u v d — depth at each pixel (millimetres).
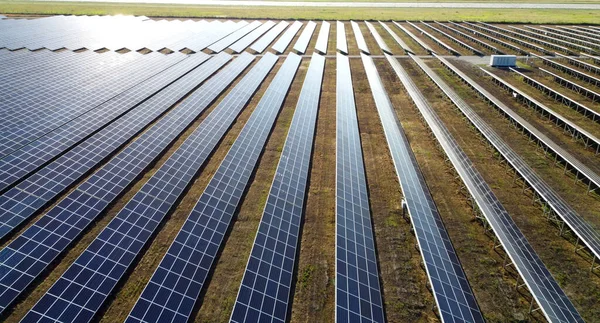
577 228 27562
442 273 23578
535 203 32500
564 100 55062
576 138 43750
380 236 28469
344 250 24938
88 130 40281
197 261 24047
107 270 22812
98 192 29766
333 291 23922
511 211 31547
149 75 60438
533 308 23016
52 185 30469
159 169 33000
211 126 42969
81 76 56438
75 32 88250
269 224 27219
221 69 68438
